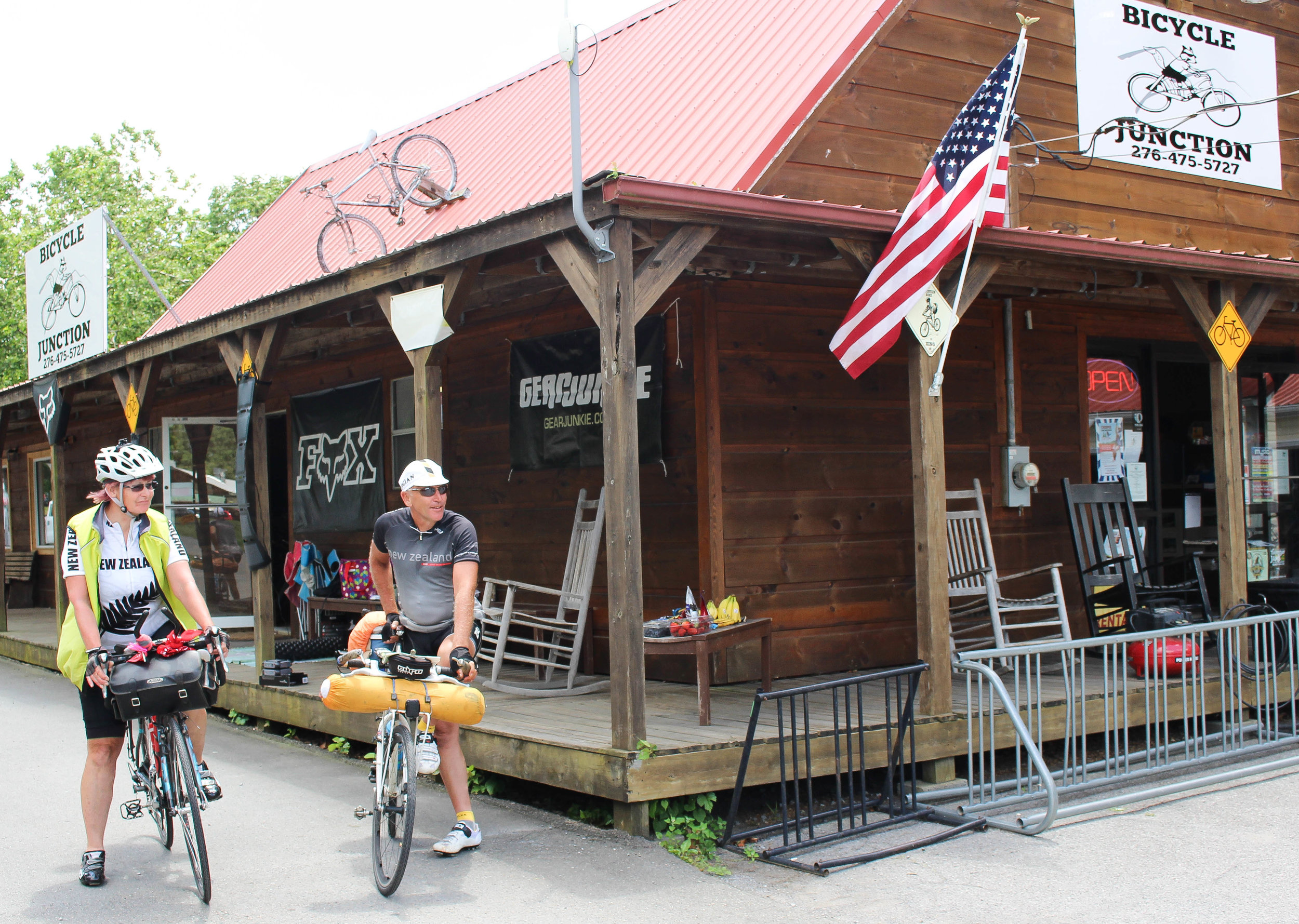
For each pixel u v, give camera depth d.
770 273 7.41
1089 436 9.54
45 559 17.77
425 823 5.65
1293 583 8.23
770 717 6.21
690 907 4.45
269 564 8.41
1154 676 7.05
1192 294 7.45
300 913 4.38
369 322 9.23
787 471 7.80
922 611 6.15
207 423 11.55
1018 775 5.73
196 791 4.45
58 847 5.25
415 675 4.51
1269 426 10.90
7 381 24.52
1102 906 4.43
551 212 5.50
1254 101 9.41
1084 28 8.70
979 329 8.84
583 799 5.84
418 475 4.73
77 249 10.95
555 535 8.73
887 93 7.63
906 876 4.81
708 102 8.02
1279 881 4.69
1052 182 8.51
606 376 5.30
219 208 36.16
